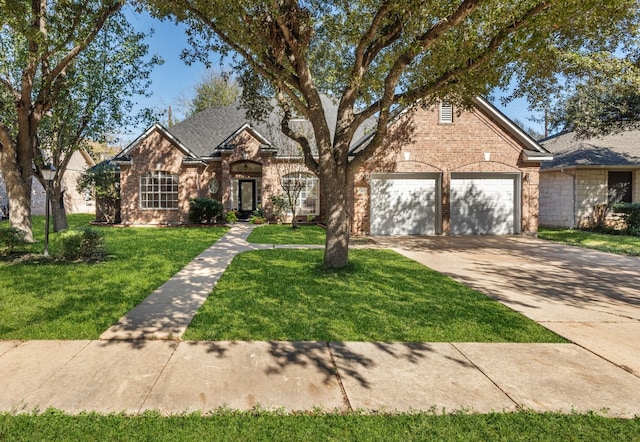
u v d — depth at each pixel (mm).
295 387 3312
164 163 18625
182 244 11969
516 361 3883
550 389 3324
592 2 5305
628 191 16969
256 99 10258
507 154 15133
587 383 3436
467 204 15422
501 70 7645
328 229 8328
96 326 4719
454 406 3041
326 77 9742
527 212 15164
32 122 11367
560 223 17922
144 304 5711
